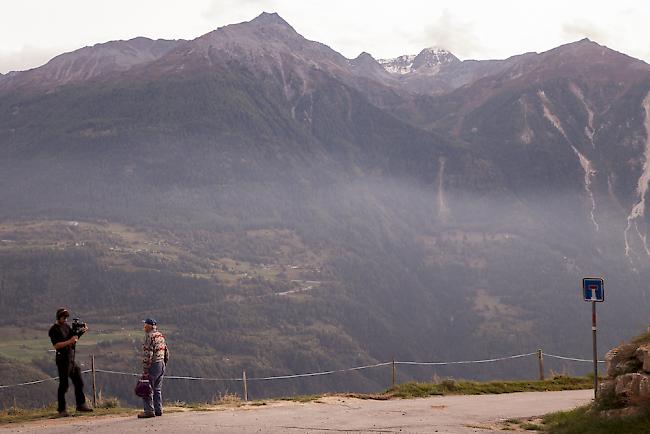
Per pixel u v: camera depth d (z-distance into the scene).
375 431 16.22
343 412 19.39
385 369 150.75
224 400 22.92
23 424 18.05
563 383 27.45
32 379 97.94
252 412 19.39
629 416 14.33
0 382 94.75
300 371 149.62
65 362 19.39
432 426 17.06
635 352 15.77
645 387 14.45
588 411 15.83
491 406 20.92
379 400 22.77
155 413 18.69
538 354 30.61
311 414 18.98
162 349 18.83
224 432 15.99
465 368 160.00
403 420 17.98
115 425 17.20
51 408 21.16
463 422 17.84
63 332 19.50
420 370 157.50
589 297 17.80
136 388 18.48
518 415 19.09
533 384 26.98
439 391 24.72
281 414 18.95
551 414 18.16
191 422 17.50
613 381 15.58
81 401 19.81
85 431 16.36
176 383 102.75
